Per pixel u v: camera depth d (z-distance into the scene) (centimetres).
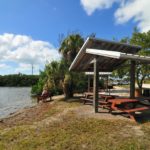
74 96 1788
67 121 782
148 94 1616
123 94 1798
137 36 1767
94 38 1034
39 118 929
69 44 1722
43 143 549
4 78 6053
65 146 523
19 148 520
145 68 1683
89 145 525
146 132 615
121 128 665
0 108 1602
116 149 493
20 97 2578
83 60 1131
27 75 6041
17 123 852
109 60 1235
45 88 1783
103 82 2681
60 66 1702
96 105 945
